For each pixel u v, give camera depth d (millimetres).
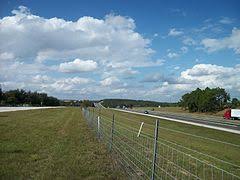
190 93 149875
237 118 87562
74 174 12062
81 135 26078
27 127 32250
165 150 15766
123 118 59719
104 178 11734
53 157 15414
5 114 58438
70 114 69188
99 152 17312
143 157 13586
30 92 191500
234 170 13672
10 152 16531
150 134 28656
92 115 40625
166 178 10344
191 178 10875
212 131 41344
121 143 17500
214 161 16469
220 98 142500
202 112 141625
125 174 12211
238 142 29906
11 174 11719
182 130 41719
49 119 48062
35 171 12422
